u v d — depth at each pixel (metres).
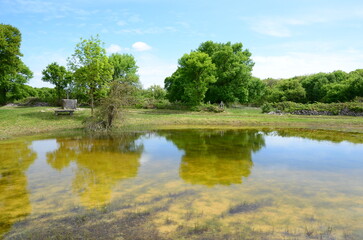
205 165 9.35
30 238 4.36
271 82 81.00
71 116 23.17
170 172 8.41
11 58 28.09
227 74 45.31
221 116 28.53
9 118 21.02
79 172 8.38
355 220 5.04
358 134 17.47
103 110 18.83
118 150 11.97
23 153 11.25
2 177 7.86
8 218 5.10
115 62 44.44
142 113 30.69
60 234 4.46
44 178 7.75
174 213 5.28
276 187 7.00
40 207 5.61
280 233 4.49
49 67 42.06
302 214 5.29
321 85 55.34
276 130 19.53
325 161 10.05
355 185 7.24
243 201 5.96
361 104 30.42
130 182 7.36
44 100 39.38
